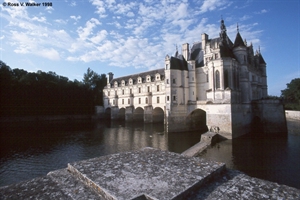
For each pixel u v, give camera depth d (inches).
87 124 2568.9
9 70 2753.4
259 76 2143.2
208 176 219.0
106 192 180.9
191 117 1865.2
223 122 1419.8
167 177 213.0
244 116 1571.1
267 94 2278.5
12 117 2524.6
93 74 4037.9
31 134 1721.2
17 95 2625.5
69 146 1299.2
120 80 3331.7
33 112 2829.7
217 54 1529.3
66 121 2940.5
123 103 3097.9
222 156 1013.2
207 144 1234.6
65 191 196.7
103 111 3508.9
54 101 3093.0
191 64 1886.1
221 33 1886.1
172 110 1779.0
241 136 1471.5
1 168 875.4
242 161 927.7
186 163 257.4
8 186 207.3
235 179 228.2
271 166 852.6
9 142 1389.0
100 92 3878.0
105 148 1248.8
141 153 306.7
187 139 1477.6
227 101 1401.3
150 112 2519.7
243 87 1660.9
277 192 197.6
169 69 1806.1
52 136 1651.1
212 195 191.5
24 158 1024.2
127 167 242.5
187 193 186.9
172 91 1791.3
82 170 231.5
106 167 242.1
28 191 196.9
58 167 893.2
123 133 1808.6
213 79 1515.7
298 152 1058.1
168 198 169.9
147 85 2679.6
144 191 183.5
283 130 1579.7
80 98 3464.6
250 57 1975.9
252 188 206.2
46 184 212.2
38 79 3105.3
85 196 186.9
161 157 283.1
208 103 1534.2
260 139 1378.0
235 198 186.5
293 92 3302.2
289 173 766.5
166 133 1752.0
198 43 2122.3
